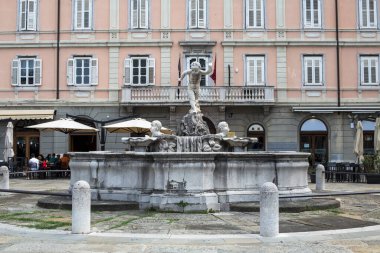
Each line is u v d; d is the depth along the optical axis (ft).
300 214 41.60
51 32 116.37
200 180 42.29
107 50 115.96
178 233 32.48
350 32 115.34
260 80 114.62
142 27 115.65
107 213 41.45
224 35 115.03
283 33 115.03
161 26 115.34
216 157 43.47
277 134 112.68
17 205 47.88
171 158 42.19
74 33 116.26
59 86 115.75
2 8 117.19
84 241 29.78
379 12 115.75
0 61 116.67
